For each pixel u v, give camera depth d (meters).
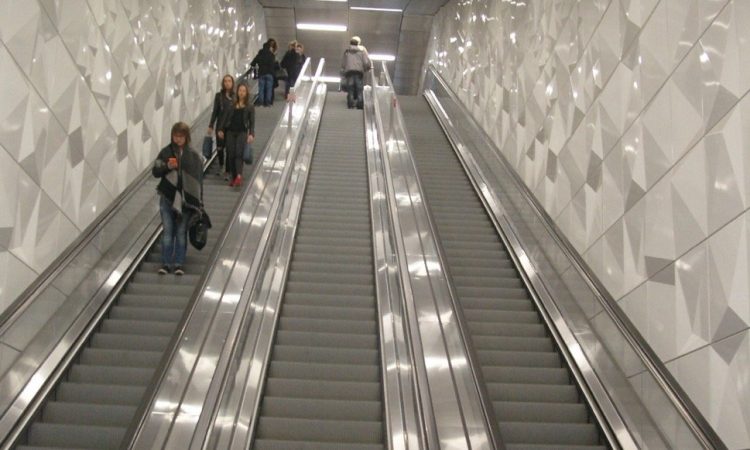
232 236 6.76
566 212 7.91
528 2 10.55
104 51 7.78
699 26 5.15
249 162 9.84
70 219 6.80
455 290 5.79
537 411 5.42
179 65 11.09
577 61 7.99
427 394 4.77
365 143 12.55
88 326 5.98
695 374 4.82
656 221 5.59
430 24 21.62
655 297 5.53
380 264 7.50
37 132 6.11
